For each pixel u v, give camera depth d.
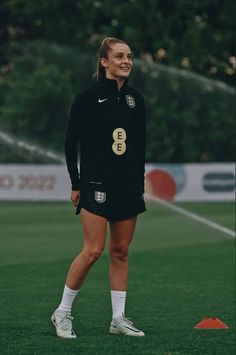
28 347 8.64
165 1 50.25
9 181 37.97
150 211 30.19
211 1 49.47
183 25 50.03
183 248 18.94
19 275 14.75
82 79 51.25
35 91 49.97
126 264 9.42
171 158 48.94
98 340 9.01
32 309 11.24
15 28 57.25
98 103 9.03
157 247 19.17
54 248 19.14
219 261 16.62
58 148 50.47
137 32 49.47
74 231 23.03
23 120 50.50
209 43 49.25
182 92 48.91
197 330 9.73
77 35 51.78
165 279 14.20
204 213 29.34
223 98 48.88
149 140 48.75
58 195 37.44
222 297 12.33
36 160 50.62
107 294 12.67
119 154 9.07
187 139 48.78
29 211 30.72
